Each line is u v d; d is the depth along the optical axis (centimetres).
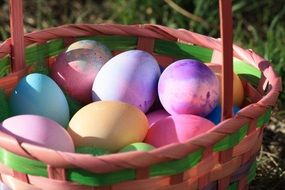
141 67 63
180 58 70
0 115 62
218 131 52
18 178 53
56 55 69
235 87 65
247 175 59
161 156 50
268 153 75
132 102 63
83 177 51
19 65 64
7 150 52
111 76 63
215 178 55
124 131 57
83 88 66
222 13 53
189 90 61
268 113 58
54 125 55
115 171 51
